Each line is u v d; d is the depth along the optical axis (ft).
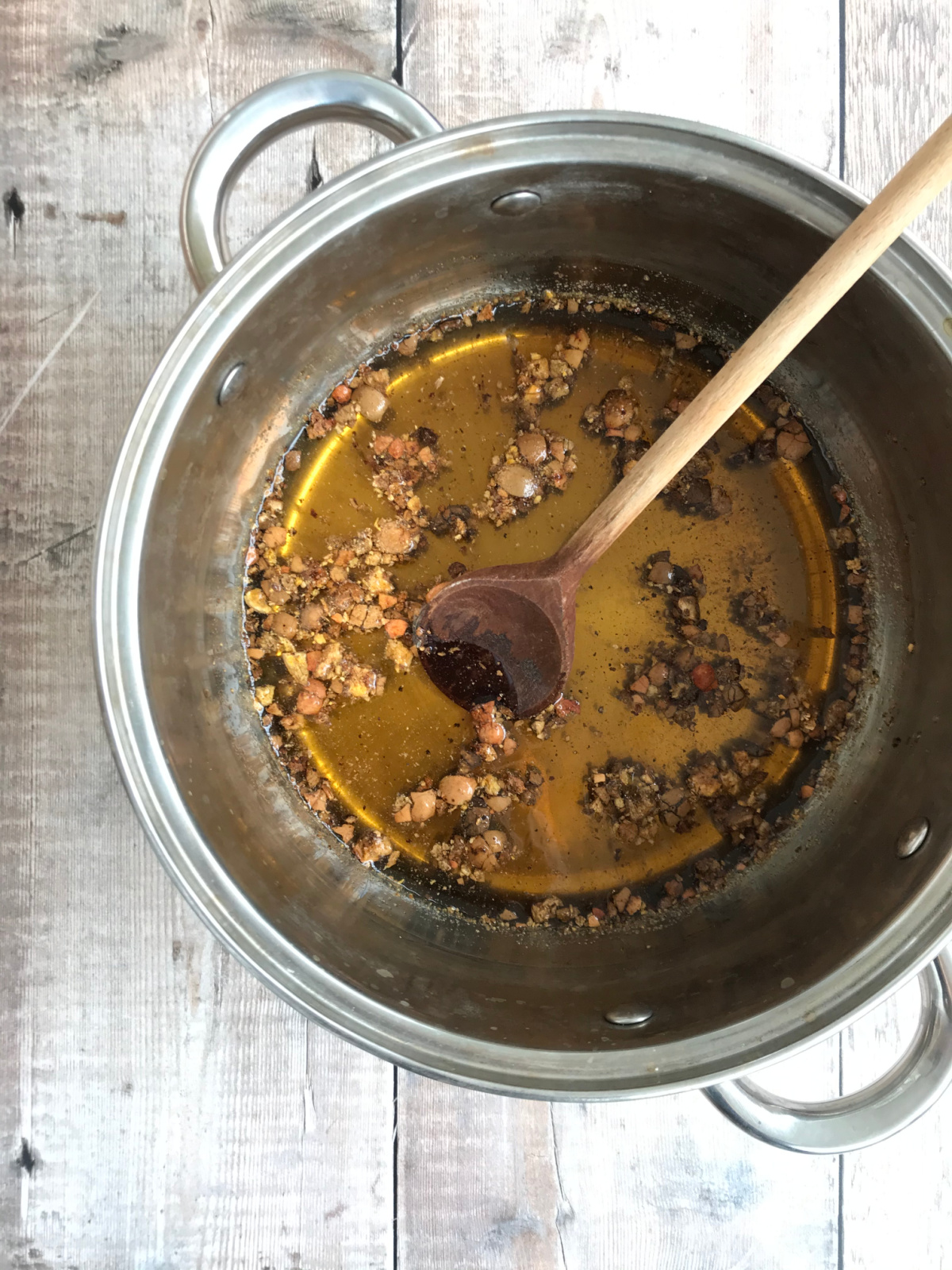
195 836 0.78
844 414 0.97
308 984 0.78
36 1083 1.02
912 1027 1.02
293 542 1.01
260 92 0.75
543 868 1.00
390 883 1.00
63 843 1.01
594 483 1.00
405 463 1.00
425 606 0.97
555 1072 0.75
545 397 1.01
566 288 1.01
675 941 0.96
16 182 1.00
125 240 1.00
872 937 0.78
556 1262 1.02
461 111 1.00
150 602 0.80
